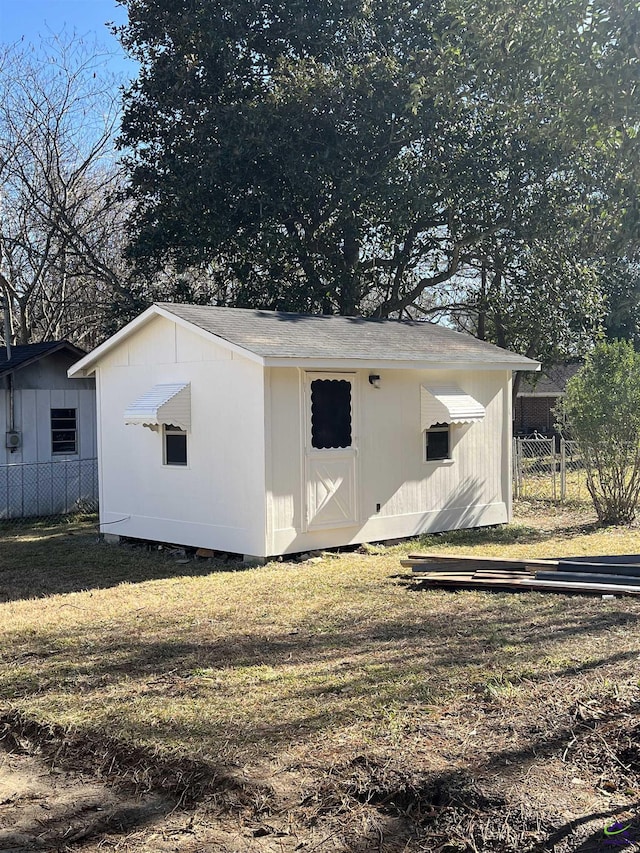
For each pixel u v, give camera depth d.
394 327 14.58
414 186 19.28
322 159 19.52
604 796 4.09
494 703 5.30
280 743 4.80
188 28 20.44
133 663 6.51
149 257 21.59
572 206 18.53
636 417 13.96
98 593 9.48
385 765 4.44
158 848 3.93
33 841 4.04
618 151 6.87
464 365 13.20
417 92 9.04
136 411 11.77
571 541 12.56
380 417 12.45
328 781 4.34
